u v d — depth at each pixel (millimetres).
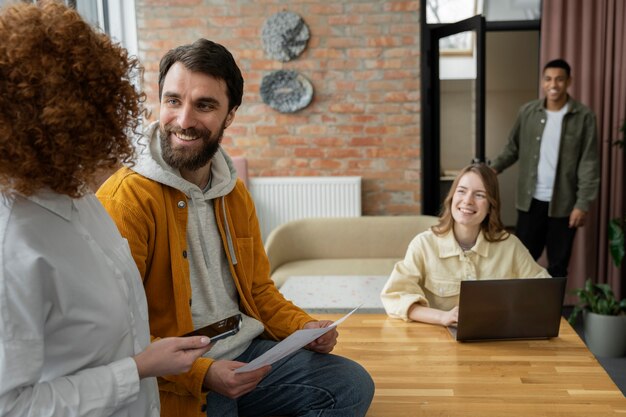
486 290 1839
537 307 1878
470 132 5121
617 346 3648
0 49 875
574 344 1885
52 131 897
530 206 4281
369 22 5094
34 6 939
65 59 913
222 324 1648
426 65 5195
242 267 1735
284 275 4051
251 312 1756
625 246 4273
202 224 1642
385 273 4066
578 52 4629
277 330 1804
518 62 7547
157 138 1612
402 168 5246
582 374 1663
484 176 2301
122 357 1091
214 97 1544
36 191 950
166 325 1576
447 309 2336
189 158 1562
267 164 5301
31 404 912
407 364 1745
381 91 5164
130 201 1502
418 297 2131
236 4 5105
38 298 937
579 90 4660
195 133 1546
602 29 4555
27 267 925
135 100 1023
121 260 1150
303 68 5176
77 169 962
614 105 4574
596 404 1493
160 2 5117
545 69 4141
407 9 5059
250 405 1652
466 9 5145
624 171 4590
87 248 1037
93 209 1168
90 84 938
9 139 871
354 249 4508
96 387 984
